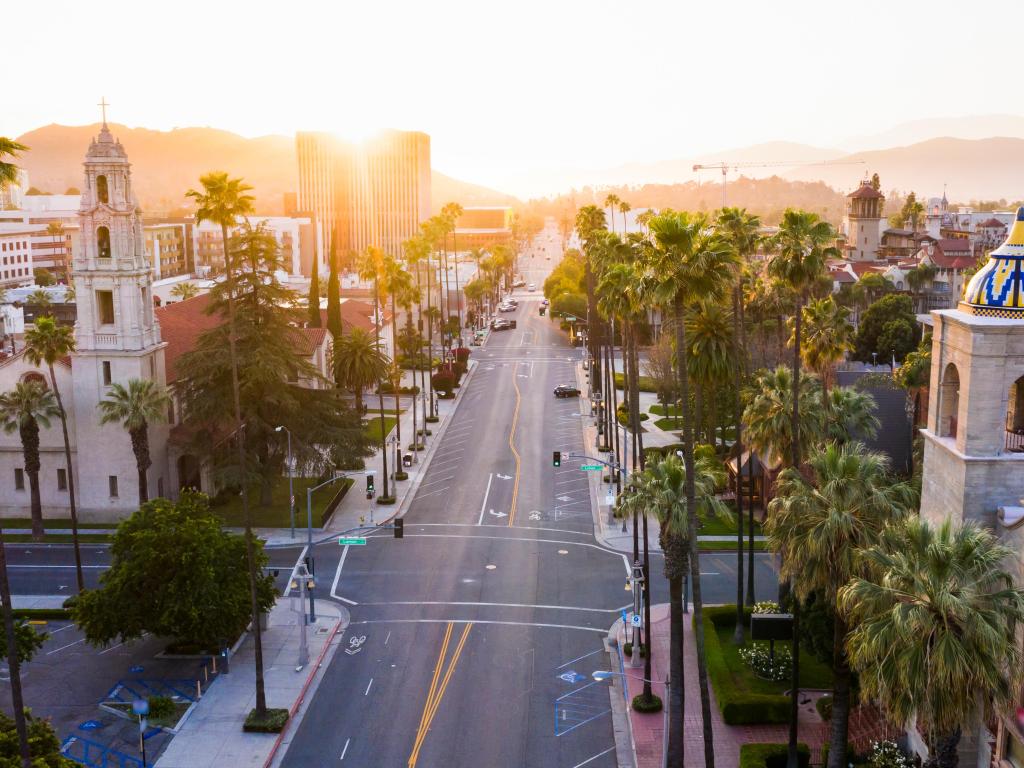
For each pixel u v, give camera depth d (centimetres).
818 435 5472
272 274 7675
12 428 7006
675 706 3978
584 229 11569
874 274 15400
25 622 5625
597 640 5456
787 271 4938
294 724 4528
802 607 4341
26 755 3294
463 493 8325
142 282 7325
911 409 7419
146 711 3906
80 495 7512
